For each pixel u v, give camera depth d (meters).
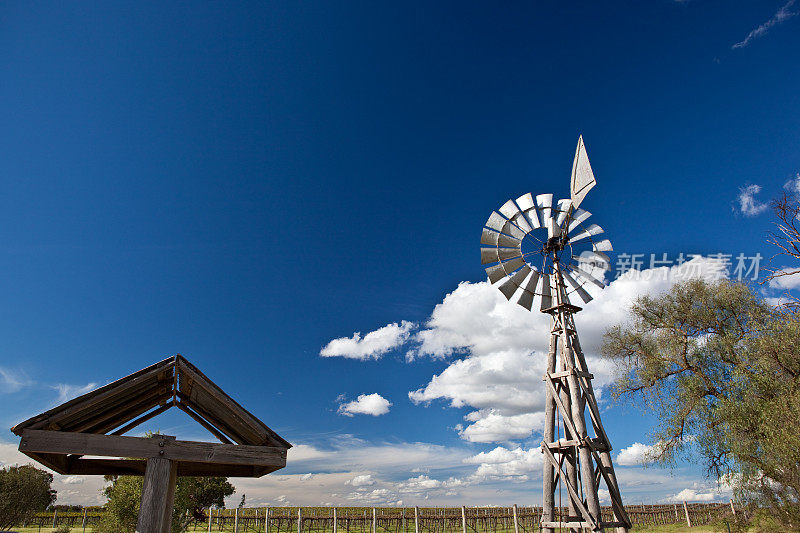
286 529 33.47
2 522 27.28
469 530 35.41
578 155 15.42
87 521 39.38
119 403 7.79
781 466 14.01
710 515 19.11
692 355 17.67
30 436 5.84
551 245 16.23
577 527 12.91
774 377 14.52
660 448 17.58
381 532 34.25
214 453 6.54
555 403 14.85
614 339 19.91
